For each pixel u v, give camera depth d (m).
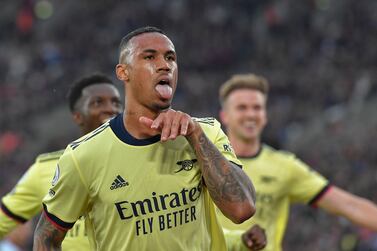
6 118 72.94
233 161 11.15
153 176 10.80
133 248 10.80
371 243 37.88
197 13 80.75
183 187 10.83
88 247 13.67
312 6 77.00
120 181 10.81
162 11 81.94
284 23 76.56
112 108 15.61
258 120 18.42
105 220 10.91
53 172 15.40
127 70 10.93
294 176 18.11
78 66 79.19
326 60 70.69
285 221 18.14
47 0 89.69
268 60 73.31
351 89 65.62
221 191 10.54
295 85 68.06
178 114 10.41
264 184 17.95
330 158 54.94
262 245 13.71
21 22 86.31
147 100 10.77
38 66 80.62
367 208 17.59
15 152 68.00
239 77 18.72
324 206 17.95
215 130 11.33
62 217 11.09
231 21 78.88
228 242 13.91
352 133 58.56
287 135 60.88
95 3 84.88
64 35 83.31
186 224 10.84
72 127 69.94
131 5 83.56
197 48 77.38
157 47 10.78
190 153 10.95
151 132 10.84
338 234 40.75
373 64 68.94
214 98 69.50
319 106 64.81
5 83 78.88
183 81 72.44
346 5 75.56
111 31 82.00
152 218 10.76
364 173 51.12
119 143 10.92
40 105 74.56
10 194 15.73
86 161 10.90
